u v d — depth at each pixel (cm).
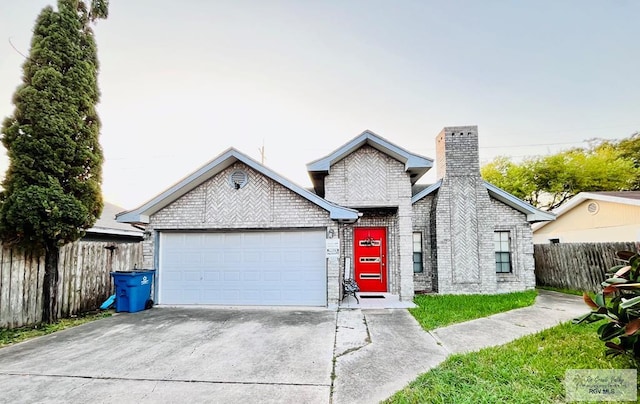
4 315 650
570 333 580
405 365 452
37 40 725
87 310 841
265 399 359
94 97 807
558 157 2491
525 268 1130
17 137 685
